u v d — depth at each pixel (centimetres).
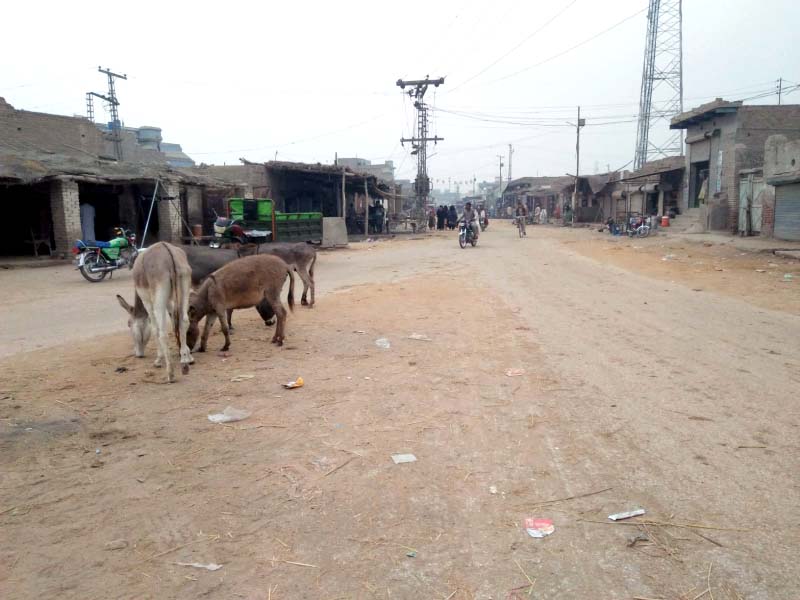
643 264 1812
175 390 623
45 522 370
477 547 340
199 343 834
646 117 4528
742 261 1753
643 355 743
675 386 616
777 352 744
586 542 343
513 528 359
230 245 1523
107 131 4375
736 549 332
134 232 2589
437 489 408
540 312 1059
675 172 3475
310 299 1148
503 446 477
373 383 644
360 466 444
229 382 650
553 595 298
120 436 502
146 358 756
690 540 342
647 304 1114
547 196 6675
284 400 591
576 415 541
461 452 467
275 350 793
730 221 2573
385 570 321
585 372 674
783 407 548
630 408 555
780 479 410
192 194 2878
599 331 888
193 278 947
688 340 816
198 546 344
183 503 392
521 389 618
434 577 314
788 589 298
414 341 842
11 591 304
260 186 3138
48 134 2947
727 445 468
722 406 555
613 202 4703
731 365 689
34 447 481
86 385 640
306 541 348
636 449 464
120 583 311
